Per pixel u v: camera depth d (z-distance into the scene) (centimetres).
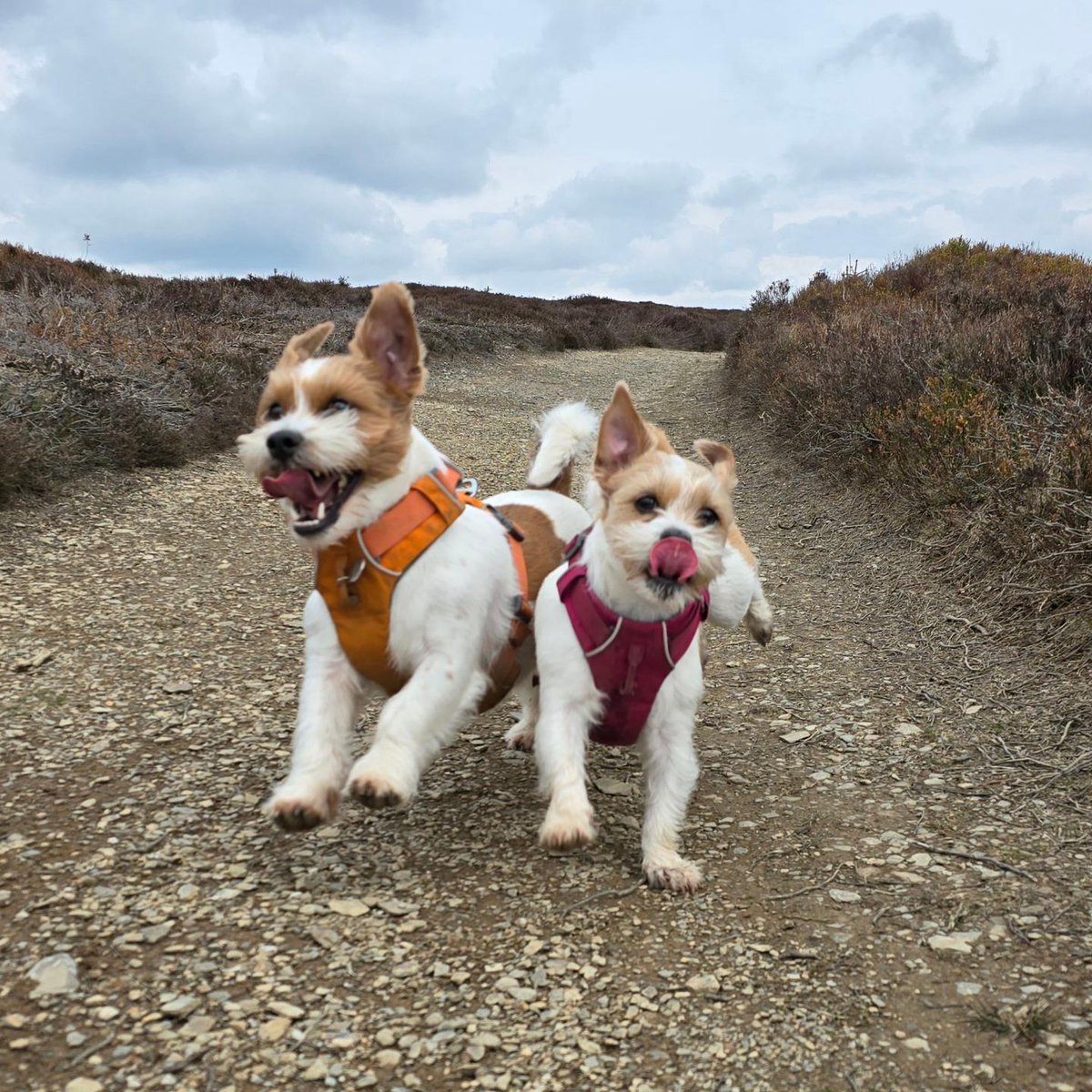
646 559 83
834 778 108
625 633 87
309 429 81
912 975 74
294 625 152
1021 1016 69
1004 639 141
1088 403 186
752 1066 65
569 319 871
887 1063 66
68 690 122
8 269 494
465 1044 66
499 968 74
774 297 589
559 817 84
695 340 902
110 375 287
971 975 74
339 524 83
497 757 113
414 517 87
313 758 85
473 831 95
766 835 96
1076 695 121
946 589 163
